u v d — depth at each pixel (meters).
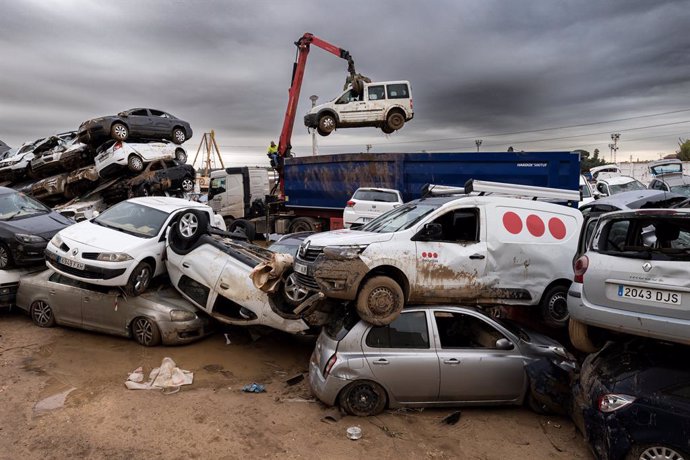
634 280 4.38
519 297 6.69
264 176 20.59
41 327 8.46
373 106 18.77
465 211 6.57
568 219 7.22
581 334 4.99
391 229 6.40
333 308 6.35
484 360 5.62
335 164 15.98
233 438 4.99
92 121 18.34
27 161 21.58
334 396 5.48
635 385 4.22
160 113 20.69
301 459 4.64
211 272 7.66
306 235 11.18
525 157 13.46
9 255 8.98
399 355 5.53
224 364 7.16
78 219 17.42
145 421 5.27
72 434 4.94
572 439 5.23
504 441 5.14
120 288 7.83
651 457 4.05
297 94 19.52
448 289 6.25
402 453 4.81
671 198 7.76
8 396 5.78
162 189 19.31
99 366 6.84
